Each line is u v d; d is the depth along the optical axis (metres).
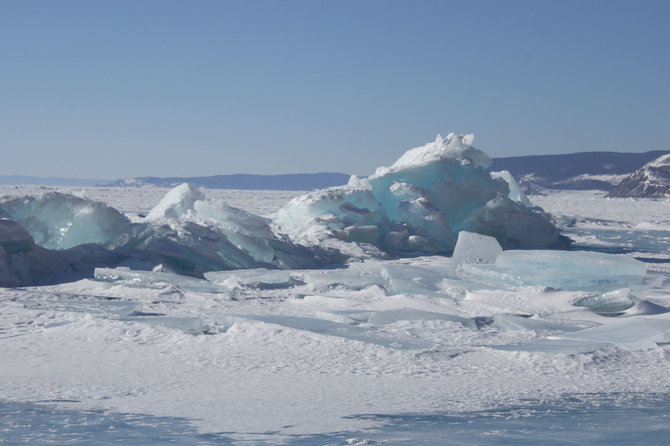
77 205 16.78
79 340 8.45
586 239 31.14
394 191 24.84
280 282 14.75
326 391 6.06
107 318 9.84
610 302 11.73
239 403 5.51
